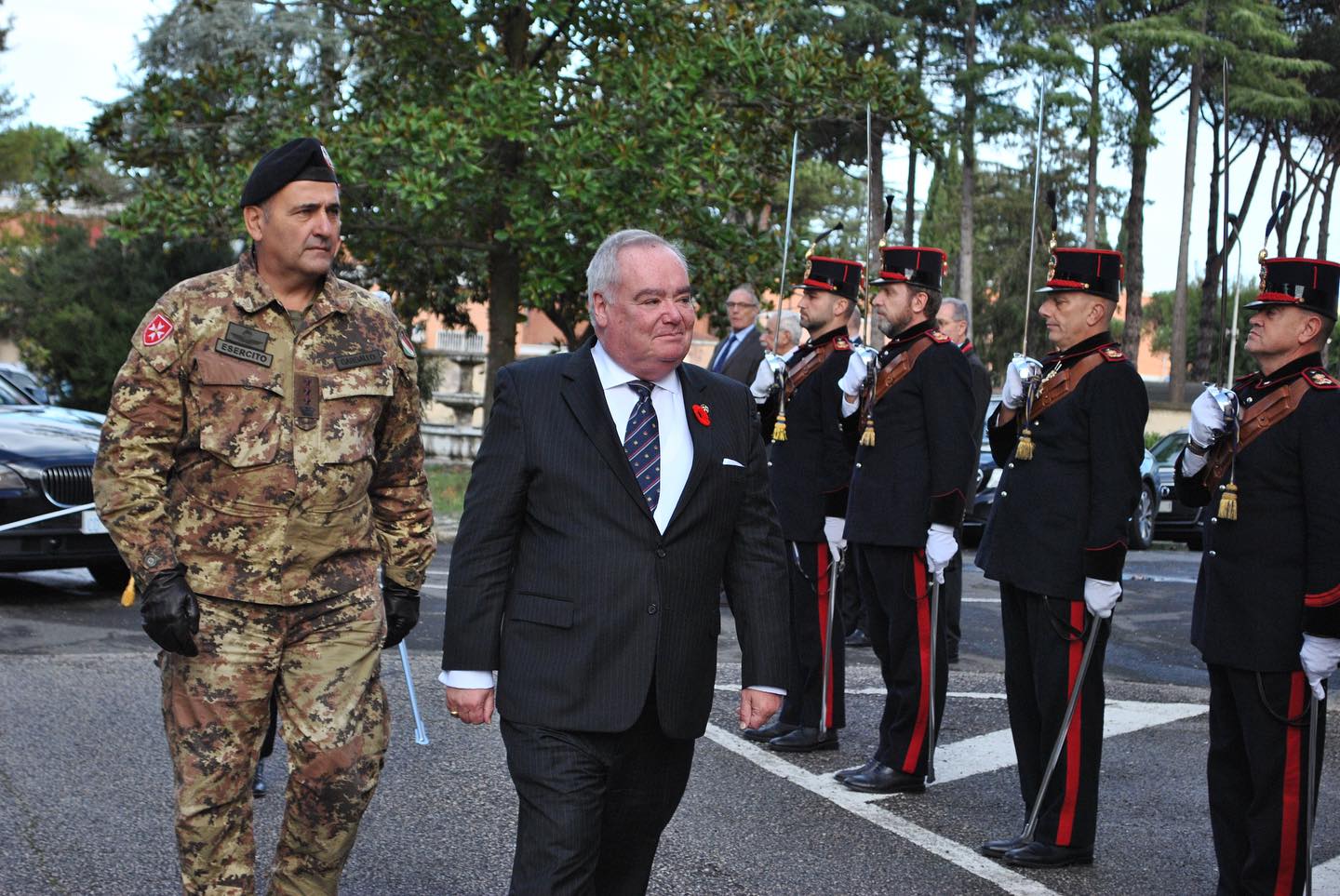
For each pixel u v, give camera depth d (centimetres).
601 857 358
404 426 375
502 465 343
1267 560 425
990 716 693
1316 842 515
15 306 2203
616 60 1534
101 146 1622
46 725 612
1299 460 420
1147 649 898
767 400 673
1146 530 1552
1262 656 423
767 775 584
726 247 1569
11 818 496
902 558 564
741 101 1608
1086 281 496
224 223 1536
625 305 336
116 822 495
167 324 343
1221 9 3231
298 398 350
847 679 779
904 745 563
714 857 483
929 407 561
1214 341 3106
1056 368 503
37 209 2723
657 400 346
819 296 644
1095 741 489
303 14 2369
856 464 587
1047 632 494
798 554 630
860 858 486
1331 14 3697
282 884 359
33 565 870
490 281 1725
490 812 521
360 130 1470
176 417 345
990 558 511
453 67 1606
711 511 342
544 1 1494
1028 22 3531
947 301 832
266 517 346
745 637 354
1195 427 443
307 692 350
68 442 899
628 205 1476
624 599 333
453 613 341
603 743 335
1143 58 3450
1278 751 427
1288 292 424
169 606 332
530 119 1455
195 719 344
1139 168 3762
